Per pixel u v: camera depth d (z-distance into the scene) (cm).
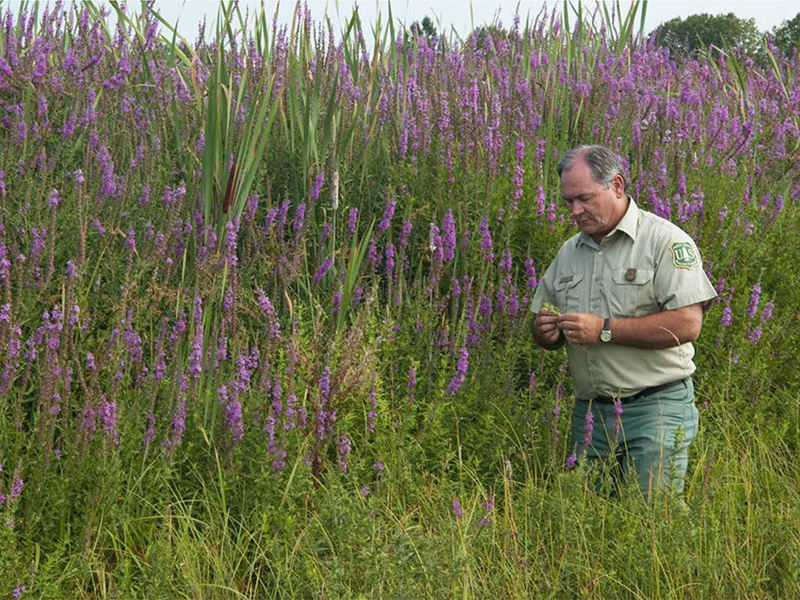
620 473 410
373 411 397
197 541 352
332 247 468
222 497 357
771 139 682
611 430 402
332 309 450
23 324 384
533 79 722
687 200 558
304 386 403
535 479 407
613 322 383
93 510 337
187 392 380
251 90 575
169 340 411
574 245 413
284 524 352
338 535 334
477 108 579
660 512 362
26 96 514
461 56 776
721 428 451
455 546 339
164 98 557
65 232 439
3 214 438
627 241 392
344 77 607
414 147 543
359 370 397
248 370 404
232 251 412
